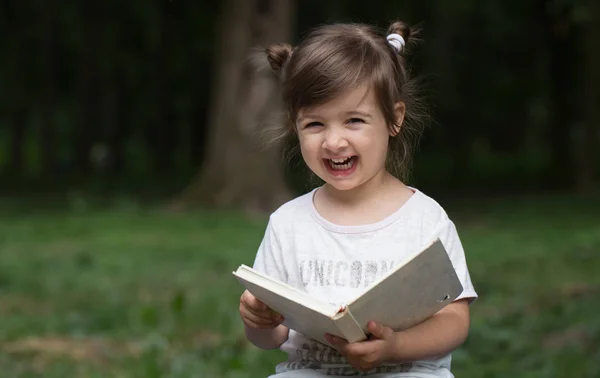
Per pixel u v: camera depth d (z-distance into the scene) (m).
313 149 3.49
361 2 30.48
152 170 39.56
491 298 10.41
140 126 39.69
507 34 33.03
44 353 7.95
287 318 3.43
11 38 32.25
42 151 35.47
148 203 23.17
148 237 16.56
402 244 3.54
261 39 21.42
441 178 36.59
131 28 33.41
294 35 30.09
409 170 3.87
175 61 34.72
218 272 12.77
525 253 14.30
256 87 21.56
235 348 7.79
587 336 8.05
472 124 38.47
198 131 39.69
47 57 32.91
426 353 3.36
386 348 3.24
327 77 3.40
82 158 35.47
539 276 12.08
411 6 30.67
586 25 27.94
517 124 46.19
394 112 3.55
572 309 9.29
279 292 3.22
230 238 16.44
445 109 35.09
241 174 21.78
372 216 3.61
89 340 8.54
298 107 3.49
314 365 3.67
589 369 7.07
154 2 32.38
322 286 3.54
